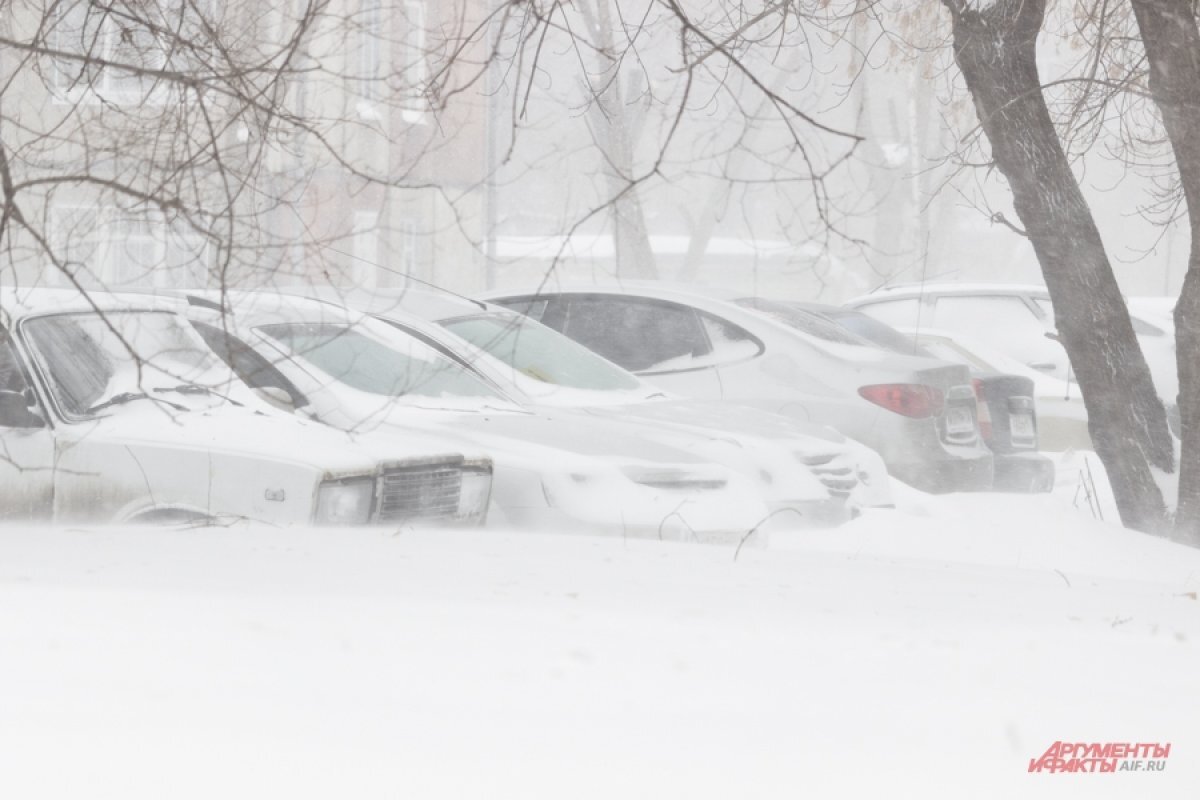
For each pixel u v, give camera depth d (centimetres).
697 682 733
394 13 1407
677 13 1262
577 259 1245
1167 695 762
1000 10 1998
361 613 873
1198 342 1997
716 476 1681
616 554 1281
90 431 1508
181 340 1630
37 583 927
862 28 1970
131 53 1294
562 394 1983
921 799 566
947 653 843
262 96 1228
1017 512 1970
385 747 589
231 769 556
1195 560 1850
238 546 1200
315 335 1788
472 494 1573
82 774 546
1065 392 3062
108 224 1237
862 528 1855
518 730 622
